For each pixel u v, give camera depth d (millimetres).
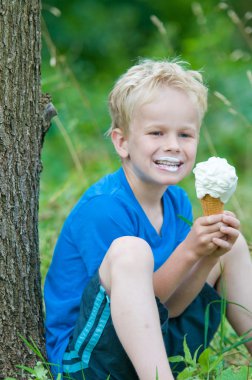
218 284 3162
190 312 3066
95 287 2766
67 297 3016
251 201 5449
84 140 6473
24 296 2953
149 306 2600
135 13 10922
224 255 3102
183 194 3330
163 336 2852
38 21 2932
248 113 7289
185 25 10805
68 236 3049
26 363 2922
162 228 3121
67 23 10414
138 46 10648
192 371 2701
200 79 3166
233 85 7566
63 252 3055
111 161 5477
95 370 2781
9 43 2836
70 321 2986
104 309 2727
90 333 2752
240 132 7234
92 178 5004
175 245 3182
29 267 2979
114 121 3154
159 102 2955
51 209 4656
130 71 3145
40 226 4461
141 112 2979
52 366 2910
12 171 2885
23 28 2863
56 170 6762
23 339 2852
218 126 7336
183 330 3053
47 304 3074
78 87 5613
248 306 3086
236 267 3102
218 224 2754
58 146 7324
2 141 2852
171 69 3078
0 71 2832
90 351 2771
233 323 3154
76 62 10273
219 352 3000
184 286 2971
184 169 3012
